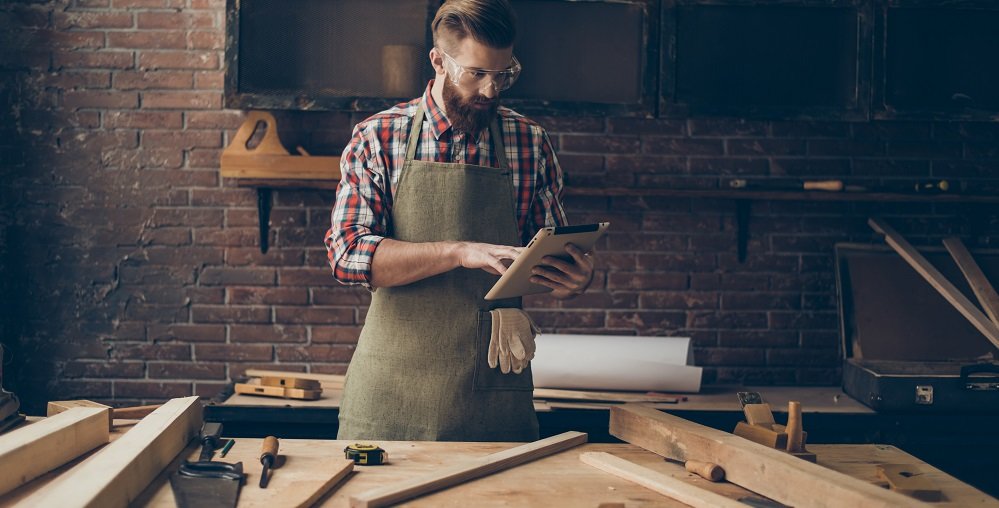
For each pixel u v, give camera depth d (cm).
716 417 300
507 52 192
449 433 205
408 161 207
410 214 207
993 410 298
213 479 146
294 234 352
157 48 348
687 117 341
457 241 201
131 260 349
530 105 337
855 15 340
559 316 357
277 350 353
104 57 347
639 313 358
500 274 191
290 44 328
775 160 356
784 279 359
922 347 336
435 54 203
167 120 349
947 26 343
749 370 359
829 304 358
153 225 349
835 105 342
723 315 359
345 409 211
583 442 180
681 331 358
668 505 142
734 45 341
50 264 347
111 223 349
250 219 351
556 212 221
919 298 343
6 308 346
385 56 330
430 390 204
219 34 349
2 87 344
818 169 357
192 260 351
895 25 343
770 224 359
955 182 343
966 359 332
